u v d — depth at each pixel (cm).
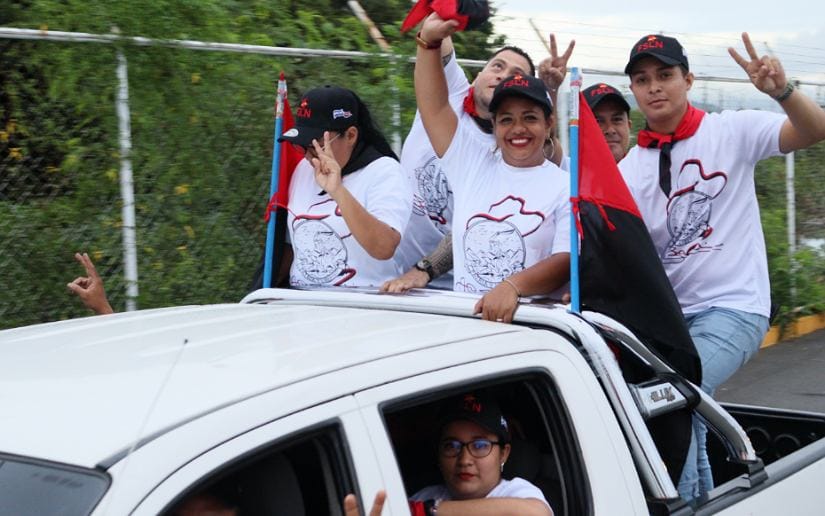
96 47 532
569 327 283
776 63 373
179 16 560
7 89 515
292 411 211
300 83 635
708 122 407
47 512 186
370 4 888
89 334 280
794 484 322
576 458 264
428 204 470
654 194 414
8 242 510
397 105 658
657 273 316
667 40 406
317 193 396
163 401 210
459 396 269
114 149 539
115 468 189
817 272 1039
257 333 265
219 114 586
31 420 208
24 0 545
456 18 375
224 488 211
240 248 601
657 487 279
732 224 405
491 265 361
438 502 271
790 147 394
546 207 353
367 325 274
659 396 296
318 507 221
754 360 916
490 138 466
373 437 221
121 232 545
